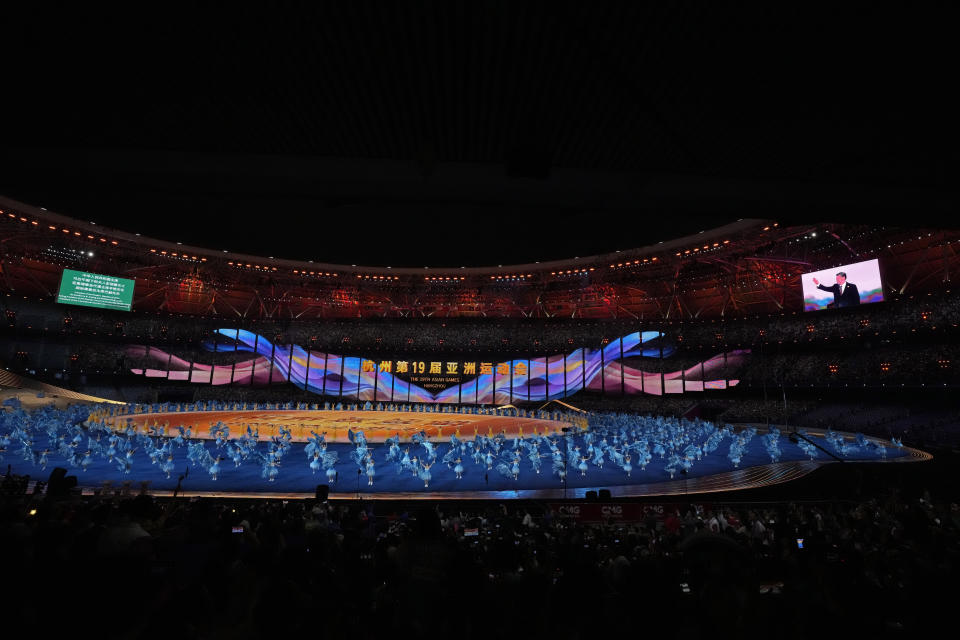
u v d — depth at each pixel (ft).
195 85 27.94
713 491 82.64
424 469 90.43
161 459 105.29
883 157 33.37
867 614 18.79
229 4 22.44
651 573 16.76
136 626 13.33
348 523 41.37
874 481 83.30
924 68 24.61
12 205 158.30
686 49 24.61
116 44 24.56
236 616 16.11
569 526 46.39
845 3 21.30
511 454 117.08
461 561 19.71
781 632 16.12
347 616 17.58
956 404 162.30
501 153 34.81
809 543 25.58
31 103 29.14
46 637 13.33
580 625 16.25
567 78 27.17
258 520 38.50
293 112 30.55
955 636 17.40
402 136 33.12
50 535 20.24
